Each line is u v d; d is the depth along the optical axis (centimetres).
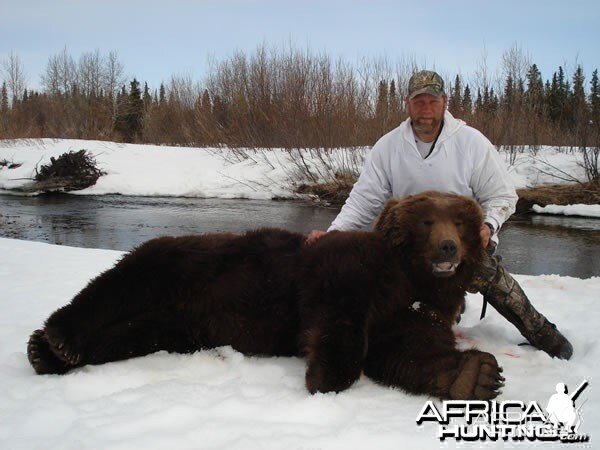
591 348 405
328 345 323
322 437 258
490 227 409
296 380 335
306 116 2273
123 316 361
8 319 454
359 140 2164
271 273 375
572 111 2372
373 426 271
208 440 257
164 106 3638
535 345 418
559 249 1266
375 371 335
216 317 377
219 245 384
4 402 298
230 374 346
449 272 345
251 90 2625
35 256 765
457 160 431
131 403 296
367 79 2244
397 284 348
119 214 1712
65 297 529
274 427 269
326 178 2094
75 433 260
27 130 3522
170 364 360
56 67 4659
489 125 2234
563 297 570
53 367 343
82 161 2252
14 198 2042
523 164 2047
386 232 362
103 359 361
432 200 357
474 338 442
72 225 1515
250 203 1977
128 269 362
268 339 376
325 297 339
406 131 441
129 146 2778
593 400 311
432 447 256
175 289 368
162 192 2167
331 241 363
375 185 458
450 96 2262
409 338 336
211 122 2922
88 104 4600
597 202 1791
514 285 411
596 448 258
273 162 2317
